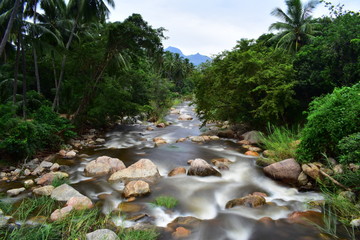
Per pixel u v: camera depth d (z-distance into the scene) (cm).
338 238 362
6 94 1605
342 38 971
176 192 551
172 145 1088
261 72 1109
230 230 396
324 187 535
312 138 612
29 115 1272
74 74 1288
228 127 1422
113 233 346
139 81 1831
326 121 584
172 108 3023
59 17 1576
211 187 585
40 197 508
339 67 1012
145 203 490
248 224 414
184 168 699
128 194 515
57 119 1012
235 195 546
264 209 467
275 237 374
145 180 619
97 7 1429
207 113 1418
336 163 579
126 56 1616
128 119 1756
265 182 618
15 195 524
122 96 1422
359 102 514
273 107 1033
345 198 454
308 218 425
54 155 873
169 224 411
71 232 349
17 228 368
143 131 1515
